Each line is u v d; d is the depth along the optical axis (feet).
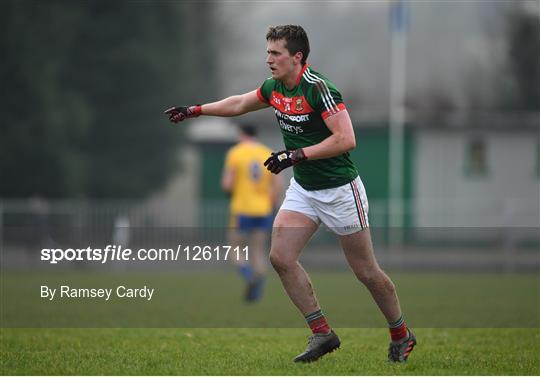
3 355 88.28
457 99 455.22
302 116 79.25
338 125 77.30
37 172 394.32
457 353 91.40
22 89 386.52
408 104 433.89
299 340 103.14
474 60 502.79
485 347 96.68
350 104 430.61
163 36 450.71
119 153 450.30
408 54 483.92
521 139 405.39
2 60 385.50
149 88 444.14
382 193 395.14
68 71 429.79
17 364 82.12
